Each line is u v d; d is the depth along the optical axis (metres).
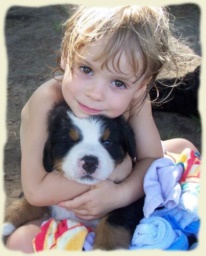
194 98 1.25
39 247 0.71
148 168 0.76
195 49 1.48
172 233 0.69
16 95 1.35
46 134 0.75
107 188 0.74
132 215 0.75
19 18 1.84
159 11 0.76
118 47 0.68
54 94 0.76
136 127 0.80
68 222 0.74
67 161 0.70
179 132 1.21
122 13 0.70
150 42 0.71
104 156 0.70
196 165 0.78
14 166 1.07
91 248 0.72
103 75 0.69
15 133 1.19
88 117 0.72
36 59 1.55
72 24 0.75
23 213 0.82
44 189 0.75
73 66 0.70
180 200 0.72
